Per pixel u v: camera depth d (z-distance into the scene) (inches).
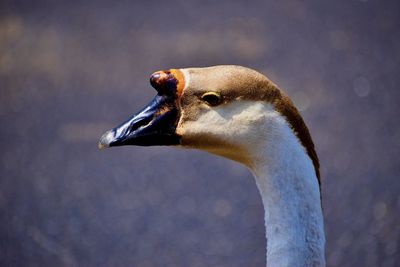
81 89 704.4
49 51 790.5
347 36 792.9
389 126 607.2
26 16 882.1
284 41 778.8
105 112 654.5
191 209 511.2
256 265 445.1
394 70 709.9
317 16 850.8
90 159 583.8
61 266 448.1
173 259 457.7
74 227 494.9
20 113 664.4
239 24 825.5
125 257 460.8
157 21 847.1
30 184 551.8
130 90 692.7
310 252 191.0
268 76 697.6
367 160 555.2
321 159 561.9
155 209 514.3
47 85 716.0
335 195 512.1
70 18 872.3
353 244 455.5
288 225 192.1
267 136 195.8
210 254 460.1
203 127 200.4
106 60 757.9
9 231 488.4
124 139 203.9
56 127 637.3
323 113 633.0
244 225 487.8
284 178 193.5
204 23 831.1
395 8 864.9
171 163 573.9
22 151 599.8
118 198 530.3
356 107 641.0
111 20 860.0
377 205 495.2
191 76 203.3
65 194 536.7
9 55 787.4
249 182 537.6
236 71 200.1
